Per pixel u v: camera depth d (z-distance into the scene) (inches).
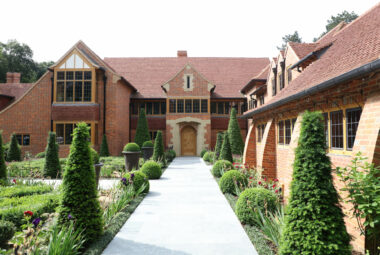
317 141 143.6
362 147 176.9
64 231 167.0
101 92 783.7
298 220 142.6
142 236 208.7
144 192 355.6
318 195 137.9
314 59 407.8
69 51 749.9
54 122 741.3
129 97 950.4
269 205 230.8
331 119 239.6
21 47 1574.8
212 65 1111.6
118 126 812.0
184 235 210.4
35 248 144.5
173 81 920.3
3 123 805.2
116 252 180.1
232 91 999.0
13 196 286.8
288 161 273.6
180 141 938.1
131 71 1075.3
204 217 255.8
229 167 474.9
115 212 262.4
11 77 1042.7
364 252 162.6
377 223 153.7
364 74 166.6
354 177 152.3
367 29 281.6
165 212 272.7
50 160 482.3
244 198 242.7
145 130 818.8
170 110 917.2
